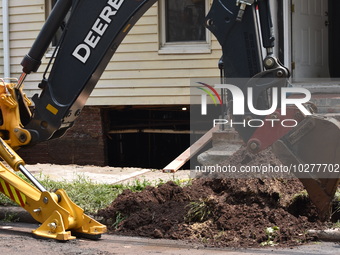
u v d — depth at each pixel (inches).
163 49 562.6
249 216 303.9
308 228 302.8
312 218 316.2
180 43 562.9
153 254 271.1
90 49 303.0
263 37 287.7
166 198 338.3
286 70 280.1
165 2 565.0
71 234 303.6
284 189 323.9
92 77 304.5
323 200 276.7
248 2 282.5
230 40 287.9
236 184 322.3
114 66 575.2
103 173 470.3
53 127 310.8
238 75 287.1
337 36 608.7
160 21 565.0
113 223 324.2
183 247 285.7
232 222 301.4
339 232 292.0
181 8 562.9
